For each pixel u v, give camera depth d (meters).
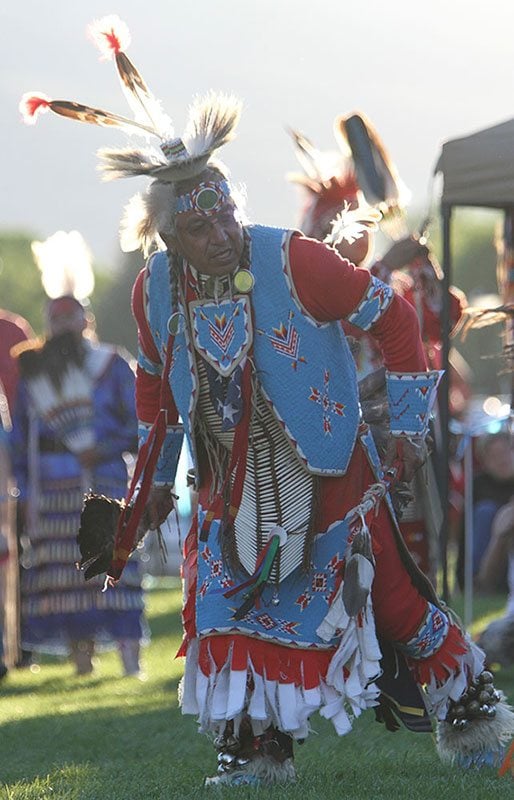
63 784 12.27
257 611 11.09
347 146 15.70
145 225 11.01
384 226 16.27
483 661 12.01
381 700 11.73
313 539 11.09
